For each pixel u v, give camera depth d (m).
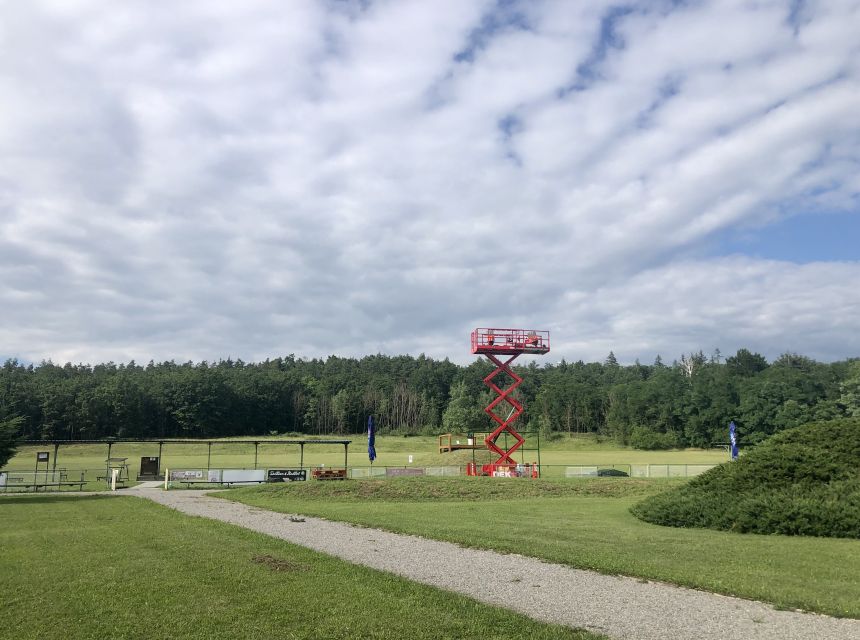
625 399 137.25
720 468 23.16
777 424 112.44
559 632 8.56
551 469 56.88
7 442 36.22
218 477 43.66
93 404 127.31
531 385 173.75
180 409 137.62
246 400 153.00
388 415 158.75
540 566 13.01
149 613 9.33
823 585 11.41
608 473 48.19
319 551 14.42
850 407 107.88
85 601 9.93
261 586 10.89
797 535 18.02
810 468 20.47
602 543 16.19
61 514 23.03
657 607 9.95
